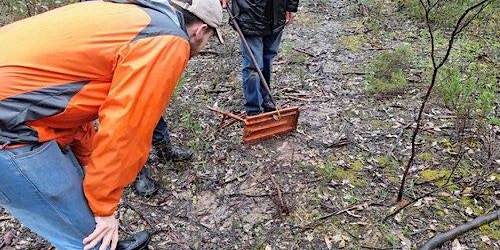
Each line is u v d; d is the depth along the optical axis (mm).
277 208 3100
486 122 3889
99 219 2066
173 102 4172
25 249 2822
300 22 5926
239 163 3518
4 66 1804
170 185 3311
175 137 3768
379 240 2852
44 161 1912
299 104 4246
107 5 1937
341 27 5777
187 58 1924
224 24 5859
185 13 2045
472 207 3068
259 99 3793
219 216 3064
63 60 1822
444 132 3785
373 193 3207
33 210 1997
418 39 5395
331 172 3359
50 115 1858
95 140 1876
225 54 5098
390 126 3900
